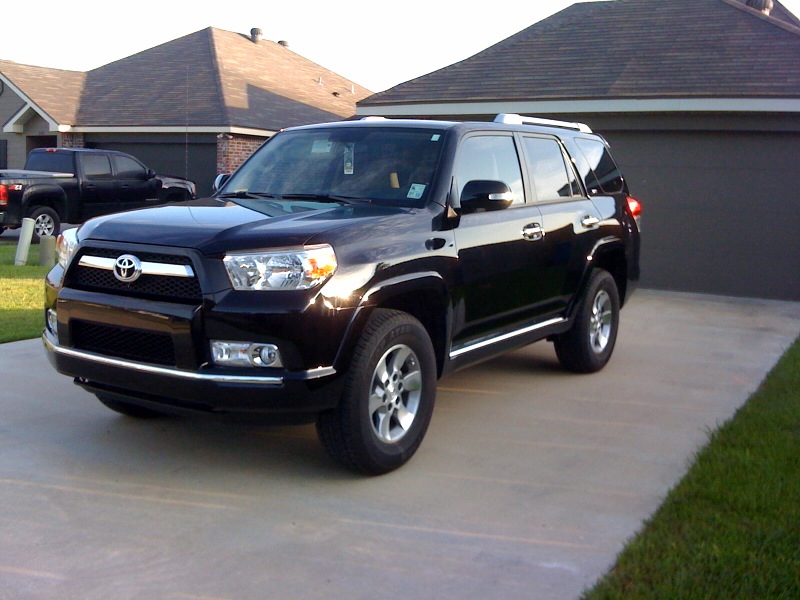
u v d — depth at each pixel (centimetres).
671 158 1165
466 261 504
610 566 357
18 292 997
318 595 333
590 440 529
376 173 525
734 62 1206
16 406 566
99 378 436
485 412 588
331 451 439
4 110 2433
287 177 554
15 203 1603
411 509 418
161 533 386
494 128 576
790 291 1117
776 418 552
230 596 331
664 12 1445
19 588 334
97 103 2308
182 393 407
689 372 714
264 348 399
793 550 356
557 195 636
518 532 393
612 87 1200
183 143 2148
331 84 2873
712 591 321
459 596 334
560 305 637
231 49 2622
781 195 1110
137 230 432
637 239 759
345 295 414
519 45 1463
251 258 402
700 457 480
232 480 452
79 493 430
